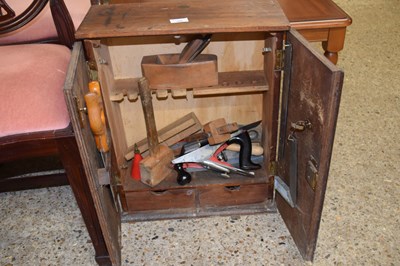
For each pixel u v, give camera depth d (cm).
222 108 149
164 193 134
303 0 190
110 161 113
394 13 306
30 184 148
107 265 122
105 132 103
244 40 130
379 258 121
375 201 142
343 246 125
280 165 130
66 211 145
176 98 145
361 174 154
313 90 97
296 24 164
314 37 174
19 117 96
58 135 98
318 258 122
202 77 119
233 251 125
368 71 227
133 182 134
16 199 152
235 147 139
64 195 153
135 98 124
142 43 129
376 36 270
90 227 114
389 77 221
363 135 176
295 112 111
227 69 135
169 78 118
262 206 139
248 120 152
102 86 113
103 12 116
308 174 106
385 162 160
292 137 115
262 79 127
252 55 133
